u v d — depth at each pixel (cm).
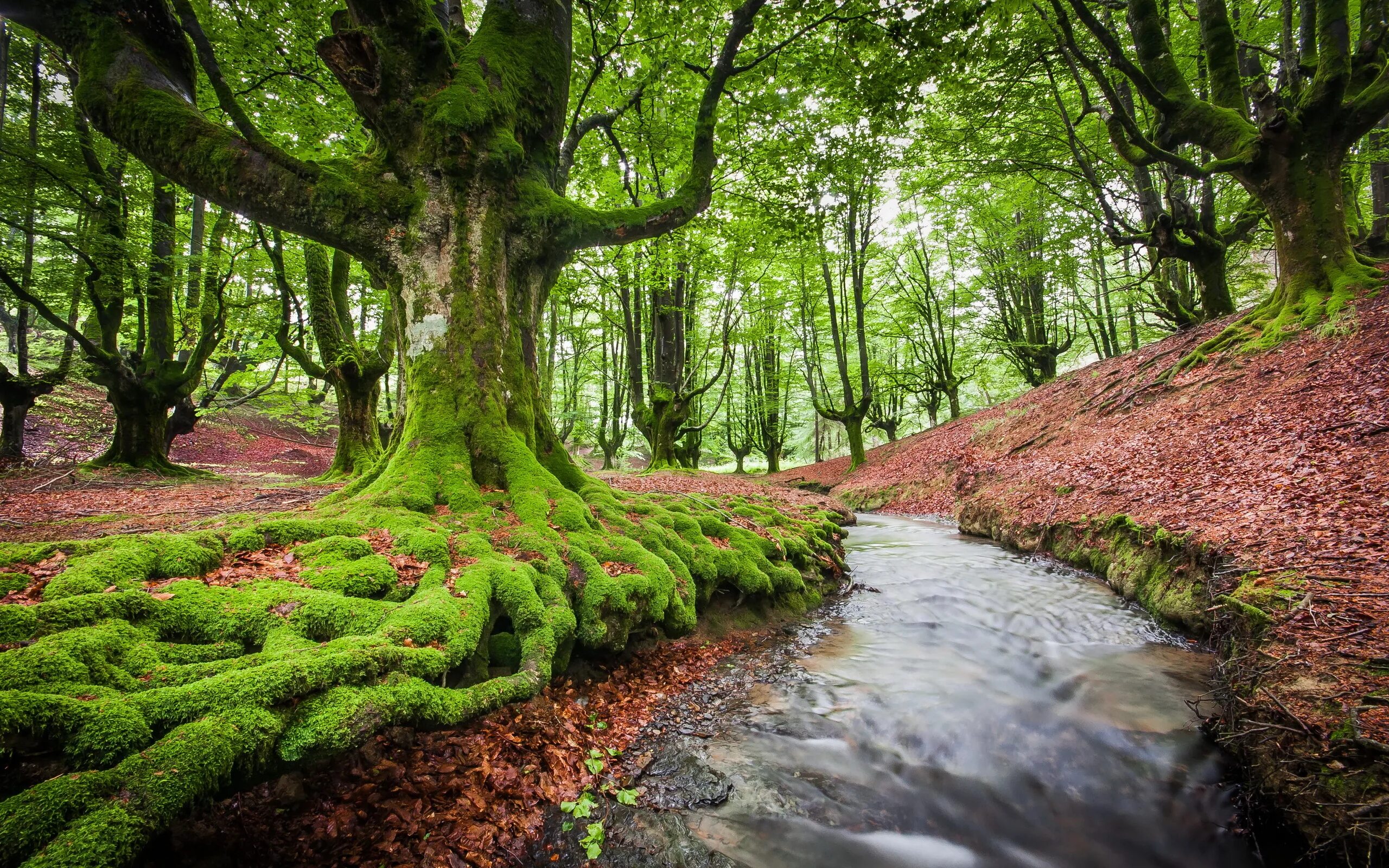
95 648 268
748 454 3838
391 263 627
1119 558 755
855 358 3806
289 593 354
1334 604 406
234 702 257
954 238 2797
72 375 1627
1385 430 673
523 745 366
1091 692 465
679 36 950
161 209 1585
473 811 309
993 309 2916
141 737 235
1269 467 736
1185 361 1291
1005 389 3534
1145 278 1598
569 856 295
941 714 439
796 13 864
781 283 2572
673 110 1300
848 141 1018
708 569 639
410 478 554
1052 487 1112
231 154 562
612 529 618
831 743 406
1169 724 407
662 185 1572
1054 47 1177
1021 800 342
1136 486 895
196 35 580
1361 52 1030
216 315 1600
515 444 617
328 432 3322
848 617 707
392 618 359
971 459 1739
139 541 376
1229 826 311
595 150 1377
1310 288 1067
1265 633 409
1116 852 301
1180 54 1441
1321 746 290
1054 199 2092
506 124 664
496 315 643
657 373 2436
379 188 618
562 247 714
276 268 1430
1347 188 1473
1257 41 1409
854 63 892
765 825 323
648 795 350
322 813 283
